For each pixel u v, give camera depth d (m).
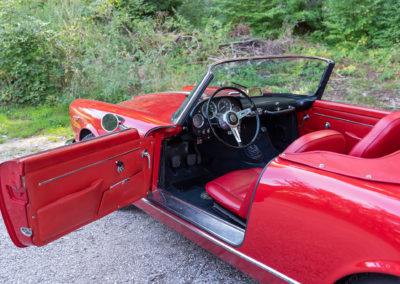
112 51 7.47
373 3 9.38
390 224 1.23
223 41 9.45
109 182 2.00
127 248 2.61
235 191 2.36
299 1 10.65
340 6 9.71
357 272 1.34
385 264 1.24
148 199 2.45
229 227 2.05
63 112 6.55
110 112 2.76
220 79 2.75
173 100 3.17
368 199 1.32
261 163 3.59
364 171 1.47
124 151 2.07
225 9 10.80
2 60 6.63
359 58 8.95
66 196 1.75
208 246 2.10
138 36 8.59
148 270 2.35
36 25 6.98
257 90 3.20
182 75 7.48
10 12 6.93
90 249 2.60
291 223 1.54
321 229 1.43
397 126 1.79
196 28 10.28
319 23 10.84
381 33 9.70
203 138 2.90
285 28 10.44
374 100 6.52
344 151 1.98
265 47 9.38
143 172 2.28
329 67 3.21
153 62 7.56
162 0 10.54
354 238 1.33
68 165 1.72
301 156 1.65
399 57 8.63
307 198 1.47
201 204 2.72
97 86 6.94
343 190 1.39
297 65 3.21
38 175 1.58
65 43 6.98
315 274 1.51
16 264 2.43
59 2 8.44
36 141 5.20
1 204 1.67
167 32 9.61
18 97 7.04
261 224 1.67
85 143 1.79
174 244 2.66
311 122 3.48
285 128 3.63
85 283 2.23
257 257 1.76
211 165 3.41
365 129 2.99
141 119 2.49
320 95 3.42
